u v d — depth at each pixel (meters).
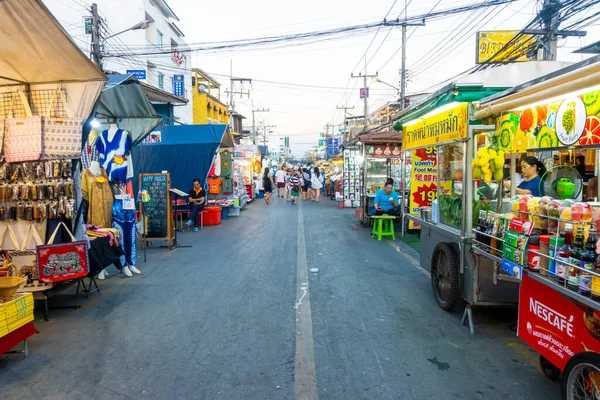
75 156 4.98
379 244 9.34
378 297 5.50
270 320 4.68
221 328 4.45
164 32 24.75
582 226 2.62
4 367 3.60
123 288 6.00
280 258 7.87
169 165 13.48
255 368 3.55
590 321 2.64
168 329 4.44
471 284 4.35
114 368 3.57
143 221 8.63
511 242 3.36
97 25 12.54
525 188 4.80
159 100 13.53
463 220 4.40
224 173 15.36
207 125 13.73
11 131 4.82
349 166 18.20
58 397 3.11
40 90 5.03
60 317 4.84
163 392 3.18
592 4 7.44
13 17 3.62
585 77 2.68
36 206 4.83
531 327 3.32
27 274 4.72
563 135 3.17
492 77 4.38
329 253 8.34
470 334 4.29
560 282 2.80
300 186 24.64
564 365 2.92
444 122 4.87
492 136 4.38
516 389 3.22
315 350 3.90
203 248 9.03
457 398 3.09
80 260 4.96
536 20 8.67
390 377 3.40
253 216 15.06
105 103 7.02
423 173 9.95
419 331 4.36
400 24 11.73
